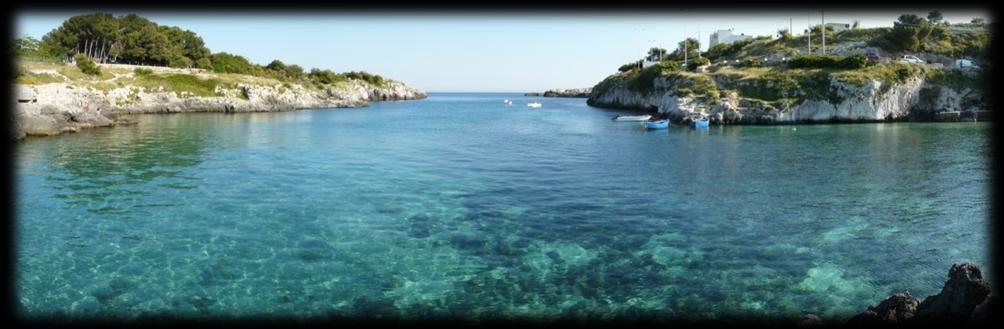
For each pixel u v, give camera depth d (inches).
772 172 1430.9
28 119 2110.0
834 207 1043.9
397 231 891.4
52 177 1307.8
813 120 3048.7
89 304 610.5
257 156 1699.1
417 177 1365.7
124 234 855.7
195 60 5418.3
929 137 2229.3
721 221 948.0
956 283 507.5
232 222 929.5
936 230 886.4
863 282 676.7
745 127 2800.2
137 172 1387.8
